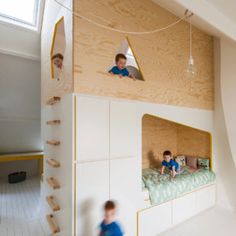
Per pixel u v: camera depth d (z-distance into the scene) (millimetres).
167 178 3053
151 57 2670
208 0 2389
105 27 2184
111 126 2213
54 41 2746
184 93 3143
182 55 3121
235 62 3463
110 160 2184
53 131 2592
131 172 2383
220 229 2777
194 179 3219
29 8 3975
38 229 2760
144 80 2580
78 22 2008
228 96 3559
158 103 2738
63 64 2248
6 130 5574
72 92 1964
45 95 3139
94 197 2035
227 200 3551
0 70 4691
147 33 2621
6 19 3980
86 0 2062
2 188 4730
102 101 2146
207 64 3658
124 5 2391
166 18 2883
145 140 3824
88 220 1979
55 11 2678
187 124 3182
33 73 5109
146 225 2492
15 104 5316
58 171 2324
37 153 5883
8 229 2750
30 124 5797
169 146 4258
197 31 3447
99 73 2152
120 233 1605
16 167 5871
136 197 2418
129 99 2412
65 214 2047
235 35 2922
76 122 1945
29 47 4570
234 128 3471
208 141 3814
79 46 2008
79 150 1951
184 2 2160
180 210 2947
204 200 3412
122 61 2393
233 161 3473
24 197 4098
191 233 2666
